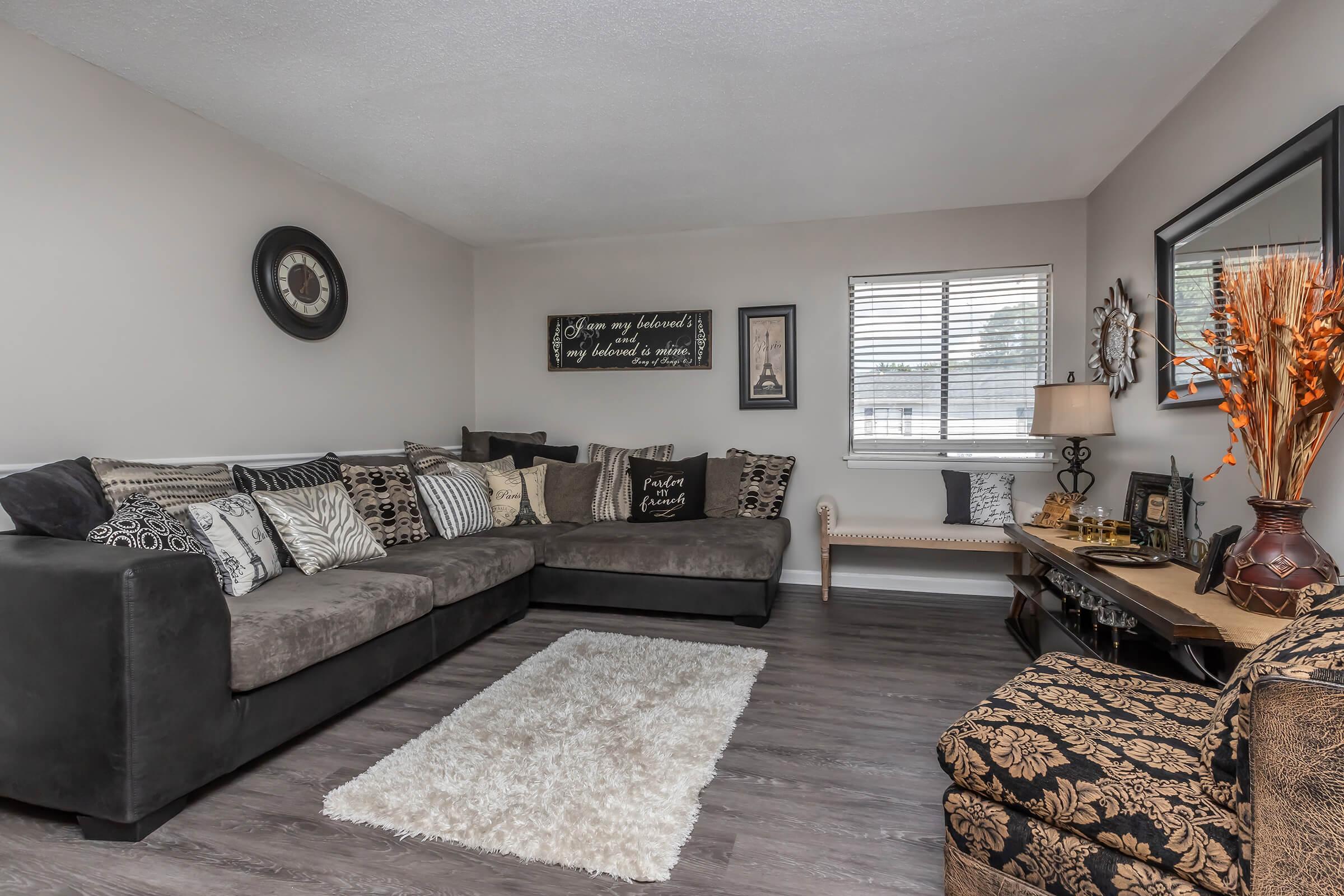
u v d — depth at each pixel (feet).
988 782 4.20
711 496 14.08
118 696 5.30
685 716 7.63
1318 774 2.86
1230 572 6.14
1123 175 11.17
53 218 7.68
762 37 7.50
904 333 14.21
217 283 9.71
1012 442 13.74
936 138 10.26
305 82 8.47
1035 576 11.24
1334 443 6.13
